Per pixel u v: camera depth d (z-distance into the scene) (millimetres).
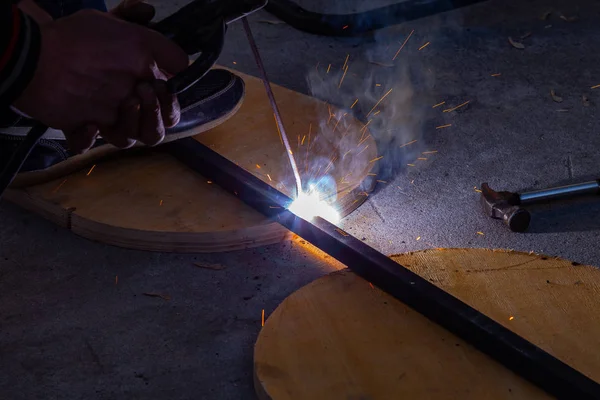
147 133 1262
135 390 1507
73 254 1902
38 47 1055
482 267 1719
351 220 2020
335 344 1519
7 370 1553
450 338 1527
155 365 1569
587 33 3150
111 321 1685
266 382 1431
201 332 1655
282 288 1784
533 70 2855
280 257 1893
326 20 3162
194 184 2072
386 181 2189
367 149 2227
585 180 2186
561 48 3023
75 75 1107
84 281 1808
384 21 3164
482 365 1463
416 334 1540
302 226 1809
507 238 1943
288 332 1549
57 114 1137
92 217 1923
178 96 2029
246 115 2404
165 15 3369
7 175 1192
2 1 1015
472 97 2666
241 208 1969
